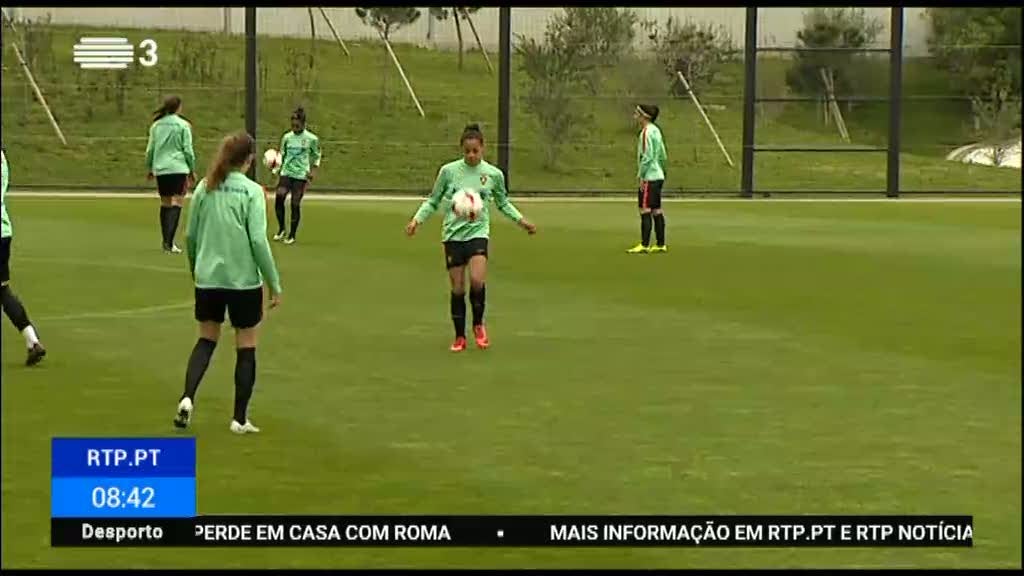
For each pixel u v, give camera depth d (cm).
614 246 8975
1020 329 5681
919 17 15025
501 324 5669
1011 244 9306
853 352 5109
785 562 2822
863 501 3200
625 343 5244
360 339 5266
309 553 2856
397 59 15800
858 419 4009
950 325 5781
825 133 15038
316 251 8362
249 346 3753
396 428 3847
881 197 14175
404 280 7025
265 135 14775
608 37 14738
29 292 6400
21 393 4234
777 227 10562
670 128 14962
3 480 3309
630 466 3475
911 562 2834
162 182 8100
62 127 14425
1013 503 3195
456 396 4266
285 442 3675
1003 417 4050
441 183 4991
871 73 14875
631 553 2858
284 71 15412
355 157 14488
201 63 15250
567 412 4062
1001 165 15012
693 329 5600
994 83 15025
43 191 13312
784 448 3669
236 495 3203
